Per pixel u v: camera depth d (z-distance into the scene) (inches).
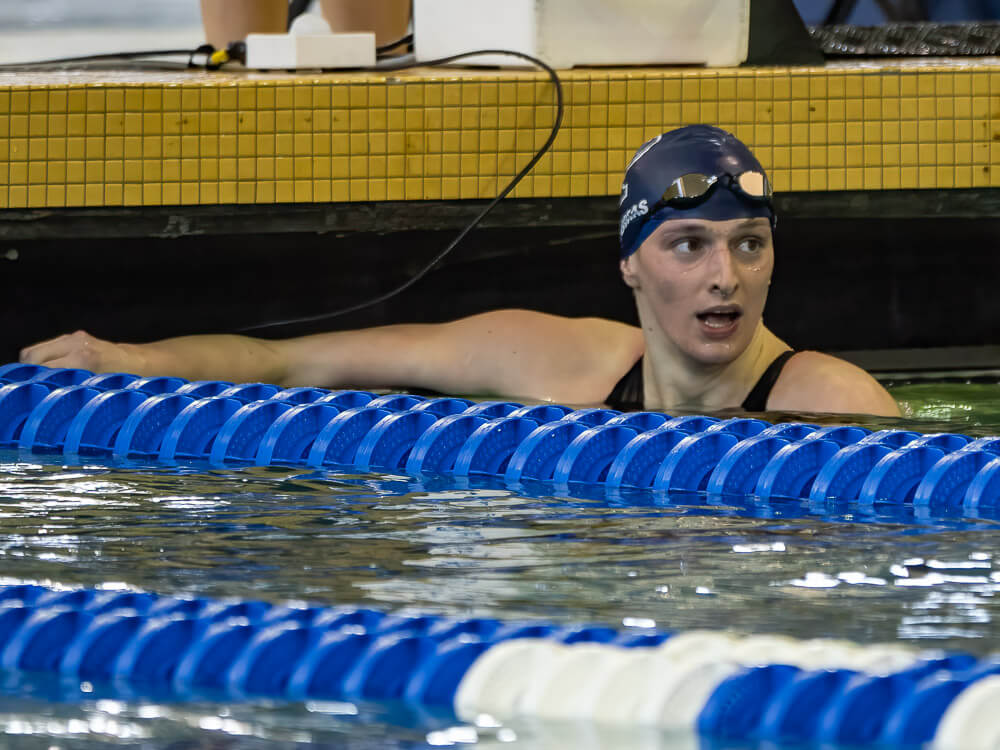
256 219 493.0
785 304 526.6
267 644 180.5
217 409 354.0
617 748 154.1
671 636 184.2
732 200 349.1
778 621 194.2
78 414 358.3
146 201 486.6
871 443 304.2
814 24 779.4
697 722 161.0
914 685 161.6
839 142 497.7
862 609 200.4
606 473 319.3
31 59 1095.6
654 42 511.2
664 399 381.4
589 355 401.7
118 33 1317.7
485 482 310.7
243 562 229.3
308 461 337.1
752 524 262.1
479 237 506.6
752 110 493.7
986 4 850.8
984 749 151.3
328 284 512.7
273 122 486.0
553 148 491.5
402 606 202.5
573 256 517.0
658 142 366.3
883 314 530.9
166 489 296.2
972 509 278.5
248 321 512.4
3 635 193.2
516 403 377.4
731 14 514.3
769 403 373.1
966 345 535.2
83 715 166.6
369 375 414.9
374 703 170.1
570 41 504.4
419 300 515.2
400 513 271.4
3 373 395.9
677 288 355.9
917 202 505.4
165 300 507.8
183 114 483.8
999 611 198.8
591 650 174.7
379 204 493.7
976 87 499.5
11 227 489.4
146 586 214.4
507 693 169.5
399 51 624.4
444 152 490.3
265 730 160.9
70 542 243.3
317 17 541.0
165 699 172.7
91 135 482.6
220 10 605.6
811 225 519.8
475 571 223.5
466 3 524.7
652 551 237.6
